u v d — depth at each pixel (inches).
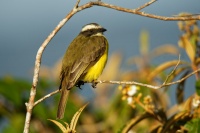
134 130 500.1
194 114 439.2
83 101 551.2
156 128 449.7
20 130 513.7
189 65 476.1
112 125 537.0
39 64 354.6
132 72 525.0
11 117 522.9
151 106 442.6
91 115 550.0
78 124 544.4
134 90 437.4
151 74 490.9
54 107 526.0
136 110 508.4
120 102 522.9
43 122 526.9
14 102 518.9
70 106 519.2
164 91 490.9
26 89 524.1
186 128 429.4
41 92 523.5
